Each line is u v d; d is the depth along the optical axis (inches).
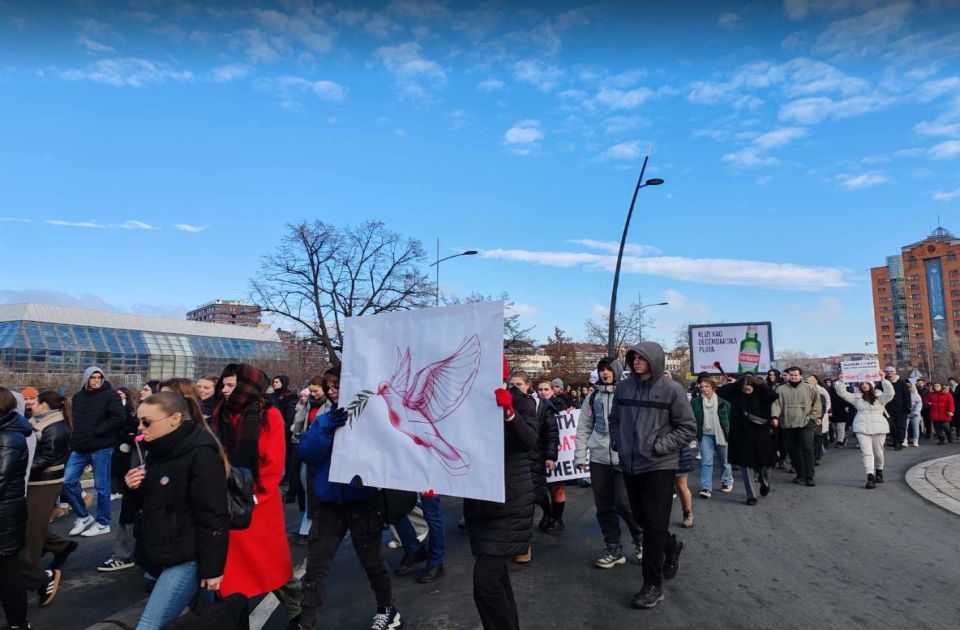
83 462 303.1
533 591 205.2
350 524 166.4
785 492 390.0
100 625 152.9
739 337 857.5
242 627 129.4
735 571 224.7
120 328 2559.1
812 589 204.7
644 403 194.1
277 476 167.3
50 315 2368.4
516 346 1534.2
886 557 242.1
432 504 218.1
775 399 346.3
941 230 5979.3
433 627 176.2
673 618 180.1
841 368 706.8
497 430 137.1
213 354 2741.1
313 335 1528.1
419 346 152.6
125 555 239.6
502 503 146.8
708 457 372.5
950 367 3437.5
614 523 235.1
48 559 256.2
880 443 416.8
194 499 126.7
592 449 238.4
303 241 1461.6
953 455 582.2
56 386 1546.5
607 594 201.5
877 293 6112.2
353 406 159.2
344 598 203.2
